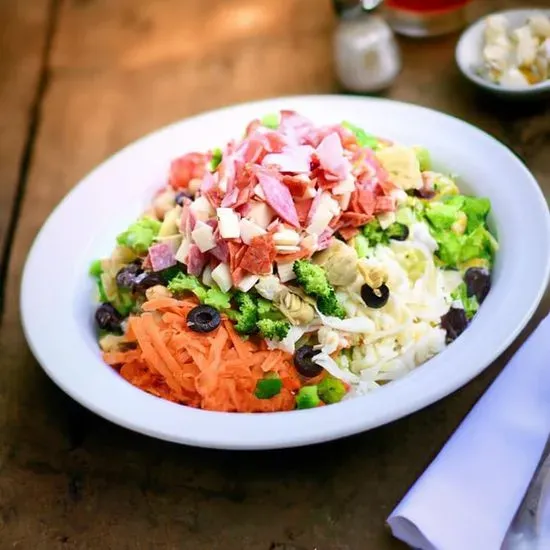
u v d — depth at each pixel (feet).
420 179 2.04
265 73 2.62
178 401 1.84
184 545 1.72
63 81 2.72
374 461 1.78
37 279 2.03
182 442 1.68
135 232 2.04
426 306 1.91
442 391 1.66
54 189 2.43
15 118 2.63
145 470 1.83
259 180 1.89
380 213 1.96
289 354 1.84
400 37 2.64
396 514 1.61
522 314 1.74
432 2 2.58
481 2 2.68
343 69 2.47
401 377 1.81
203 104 2.56
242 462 1.81
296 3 2.80
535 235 1.88
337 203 1.91
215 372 1.80
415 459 1.77
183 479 1.81
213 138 2.26
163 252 1.96
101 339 1.98
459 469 1.65
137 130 2.53
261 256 1.83
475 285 1.93
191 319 1.85
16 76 2.76
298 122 2.08
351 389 1.84
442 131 2.14
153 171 2.22
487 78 2.36
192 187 2.11
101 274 2.06
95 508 1.79
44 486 1.84
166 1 2.92
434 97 2.45
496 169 2.03
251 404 1.81
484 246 1.98
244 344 1.84
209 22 2.81
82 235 2.11
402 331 1.88
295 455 1.81
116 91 2.65
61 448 1.89
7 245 2.30
